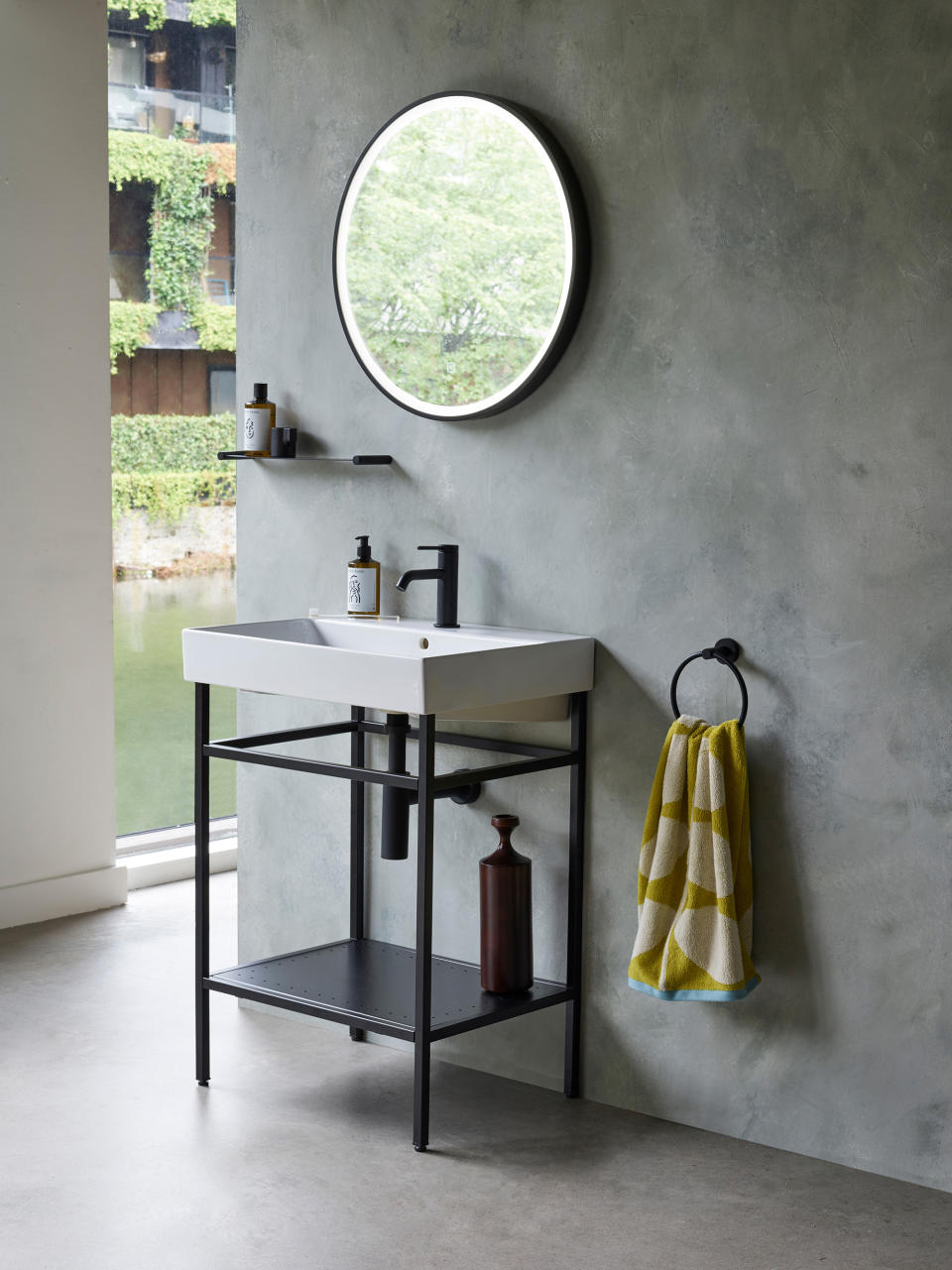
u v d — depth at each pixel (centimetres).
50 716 403
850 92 245
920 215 240
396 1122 277
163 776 465
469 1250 229
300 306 324
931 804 246
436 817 311
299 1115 279
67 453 401
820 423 253
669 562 274
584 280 279
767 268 257
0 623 389
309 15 317
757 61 254
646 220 270
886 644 249
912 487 244
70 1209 240
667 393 271
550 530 289
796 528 257
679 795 264
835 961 259
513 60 286
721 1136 273
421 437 307
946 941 247
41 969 363
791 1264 226
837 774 256
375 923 324
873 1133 257
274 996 283
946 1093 248
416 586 312
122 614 453
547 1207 243
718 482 266
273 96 325
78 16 392
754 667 264
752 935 264
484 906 286
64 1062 304
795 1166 260
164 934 394
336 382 320
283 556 334
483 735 303
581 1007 291
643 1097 284
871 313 246
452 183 293
